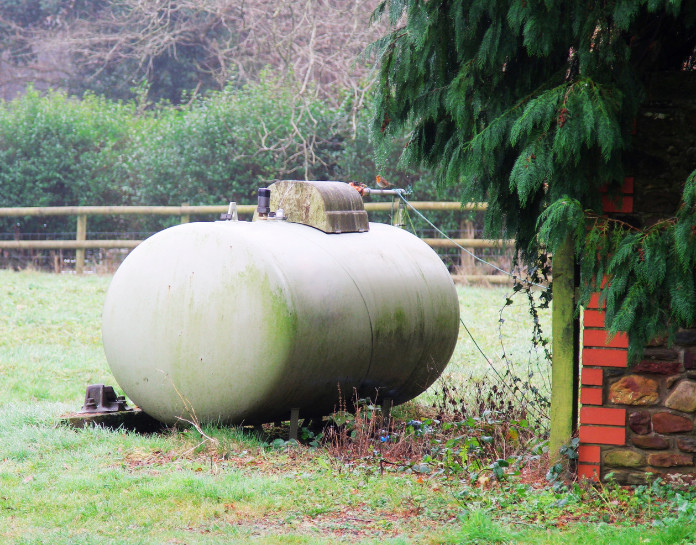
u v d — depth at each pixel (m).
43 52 57.62
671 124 10.81
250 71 46.62
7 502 10.25
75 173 39.28
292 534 9.40
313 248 13.15
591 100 9.75
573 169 10.30
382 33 39.78
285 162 36.41
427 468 11.77
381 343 13.49
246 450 12.37
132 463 11.88
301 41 45.00
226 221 13.62
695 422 10.84
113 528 9.54
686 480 10.84
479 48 10.78
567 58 10.86
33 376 18.42
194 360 12.72
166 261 13.04
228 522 9.83
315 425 14.83
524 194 9.88
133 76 52.72
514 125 9.99
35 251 38.16
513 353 21.41
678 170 10.80
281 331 12.23
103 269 35.47
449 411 15.27
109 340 13.46
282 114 37.56
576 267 11.49
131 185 39.19
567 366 11.39
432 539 9.34
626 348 10.98
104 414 13.78
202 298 12.68
